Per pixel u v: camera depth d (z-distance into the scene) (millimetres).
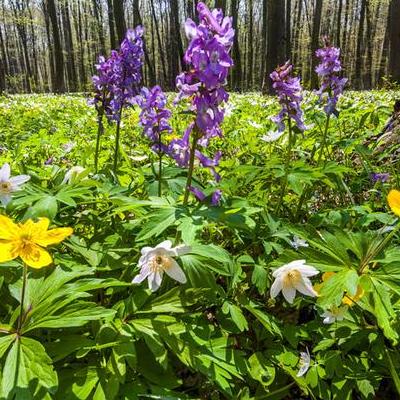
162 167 264
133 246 216
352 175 366
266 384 173
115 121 306
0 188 192
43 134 445
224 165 329
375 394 186
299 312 230
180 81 181
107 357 165
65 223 228
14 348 143
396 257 183
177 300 181
